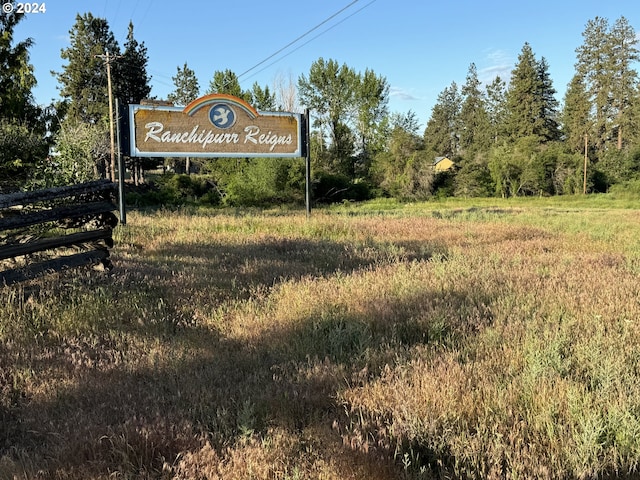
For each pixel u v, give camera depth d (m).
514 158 51.38
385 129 54.00
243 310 5.54
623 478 2.50
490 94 85.62
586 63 66.69
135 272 6.95
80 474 2.54
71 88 43.16
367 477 2.45
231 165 35.28
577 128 65.12
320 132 54.34
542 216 19.89
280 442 2.79
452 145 90.56
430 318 4.82
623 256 9.02
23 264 6.89
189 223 14.26
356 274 7.12
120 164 15.84
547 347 3.92
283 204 34.66
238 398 3.34
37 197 5.89
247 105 17.83
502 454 2.63
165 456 2.75
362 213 23.53
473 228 13.95
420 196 45.91
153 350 4.20
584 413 2.94
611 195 46.78
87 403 3.40
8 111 19.95
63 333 4.65
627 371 3.54
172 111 16.67
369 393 3.36
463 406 3.07
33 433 3.01
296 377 3.68
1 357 4.00
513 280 6.70
